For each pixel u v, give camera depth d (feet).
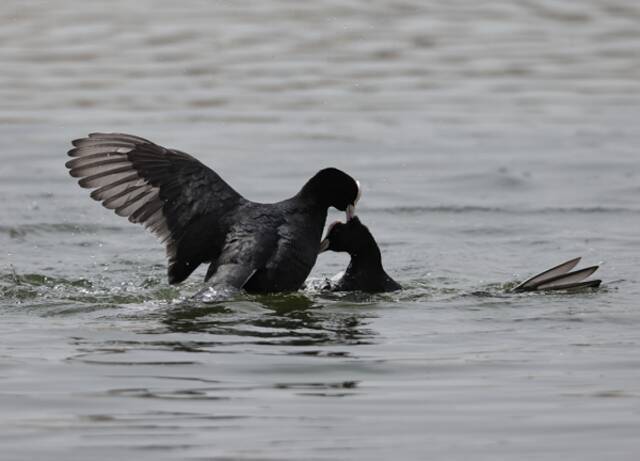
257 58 87.20
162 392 29.32
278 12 99.40
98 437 26.17
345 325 36.24
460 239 51.47
